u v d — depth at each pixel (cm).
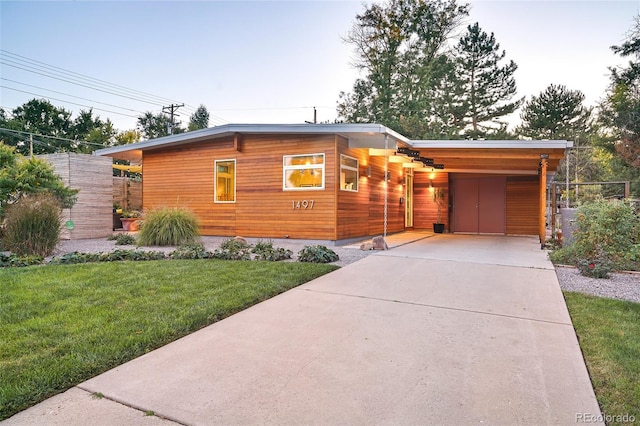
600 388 221
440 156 945
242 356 267
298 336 306
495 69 2219
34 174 789
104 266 554
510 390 220
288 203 924
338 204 878
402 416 193
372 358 264
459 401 207
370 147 927
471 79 2291
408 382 229
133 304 369
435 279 510
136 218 1192
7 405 197
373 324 335
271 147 945
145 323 319
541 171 925
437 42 2195
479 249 823
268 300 407
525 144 845
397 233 1253
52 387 218
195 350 277
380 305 392
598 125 2075
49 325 308
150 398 210
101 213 1075
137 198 1392
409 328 325
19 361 244
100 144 2755
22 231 676
